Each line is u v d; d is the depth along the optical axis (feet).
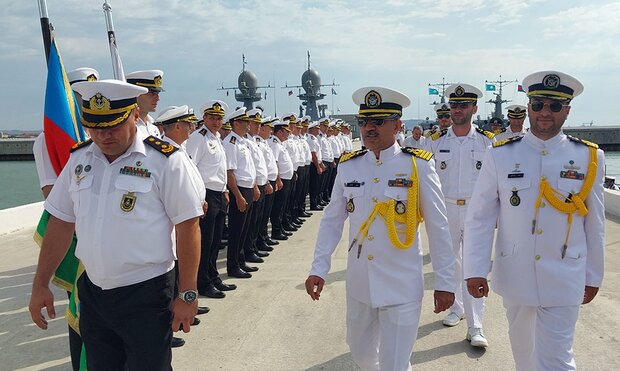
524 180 8.85
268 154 25.53
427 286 18.15
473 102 14.05
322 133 44.34
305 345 13.43
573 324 8.70
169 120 15.31
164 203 7.79
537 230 8.71
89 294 7.96
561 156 8.82
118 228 7.52
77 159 8.07
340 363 12.36
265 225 25.62
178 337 14.06
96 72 12.67
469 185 13.98
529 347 9.46
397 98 8.94
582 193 8.61
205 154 17.47
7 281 20.26
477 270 9.14
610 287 17.13
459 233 14.19
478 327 13.15
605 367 11.70
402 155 9.17
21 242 27.35
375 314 9.22
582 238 8.79
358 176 9.29
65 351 13.60
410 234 8.70
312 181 38.24
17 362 12.94
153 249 7.69
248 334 14.24
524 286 8.80
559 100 8.55
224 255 24.14
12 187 99.60
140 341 7.79
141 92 7.66
